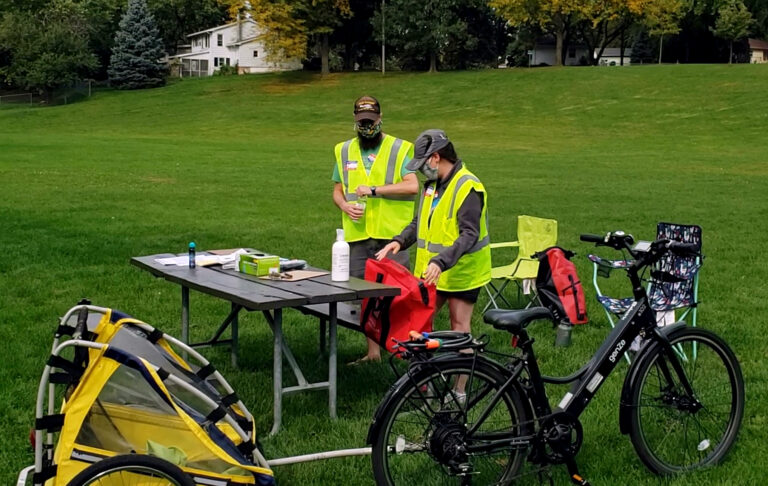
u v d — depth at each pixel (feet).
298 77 213.66
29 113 176.04
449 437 12.26
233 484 11.78
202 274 17.83
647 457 13.96
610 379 18.80
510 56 262.67
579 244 39.75
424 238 17.51
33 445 13.94
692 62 271.28
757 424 16.52
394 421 12.26
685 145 110.52
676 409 14.26
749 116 131.03
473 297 17.49
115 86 217.36
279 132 137.28
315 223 46.32
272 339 22.61
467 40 224.53
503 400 12.80
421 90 181.88
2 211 47.55
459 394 12.69
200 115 165.07
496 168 83.20
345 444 15.35
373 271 16.88
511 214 51.60
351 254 21.12
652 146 110.42
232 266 18.66
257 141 120.26
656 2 209.36
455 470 12.26
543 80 178.29
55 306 25.61
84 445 11.15
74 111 178.09
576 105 152.46
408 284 16.31
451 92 176.24
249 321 24.53
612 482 13.88
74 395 11.04
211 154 95.09
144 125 153.38
